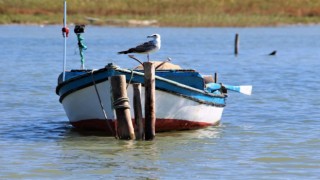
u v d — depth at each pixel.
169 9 106.56
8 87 38.81
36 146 24.12
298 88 39.50
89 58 57.84
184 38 82.94
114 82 24.19
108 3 106.50
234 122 28.81
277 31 96.81
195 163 22.02
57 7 103.38
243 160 22.42
